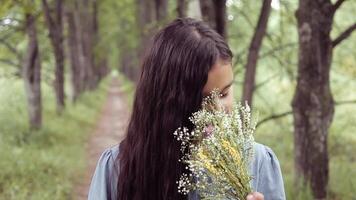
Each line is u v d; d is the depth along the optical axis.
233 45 10.35
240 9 9.80
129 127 1.68
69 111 17.45
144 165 1.62
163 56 1.58
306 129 5.72
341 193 6.88
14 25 11.96
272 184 1.70
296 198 5.68
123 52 46.44
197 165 1.53
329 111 5.75
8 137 10.84
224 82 1.57
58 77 16.08
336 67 10.80
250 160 1.60
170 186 1.59
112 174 1.75
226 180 1.54
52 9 14.76
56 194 7.29
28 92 11.99
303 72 5.65
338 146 10.34
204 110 1.51
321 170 5.76
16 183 7.54
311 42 5.55
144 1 22.25
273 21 10.91
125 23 35.44
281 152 10.84
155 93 1.59
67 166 9.17
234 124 1.55
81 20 28.02
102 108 24.30
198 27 1.59
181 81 1.55
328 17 5.54
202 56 1.54
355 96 12.46
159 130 1.58
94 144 13.39
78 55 25.08
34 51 11.98
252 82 6.29
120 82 56.50
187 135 1.54
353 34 10.38
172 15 9.96
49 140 11.45
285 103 12.23
